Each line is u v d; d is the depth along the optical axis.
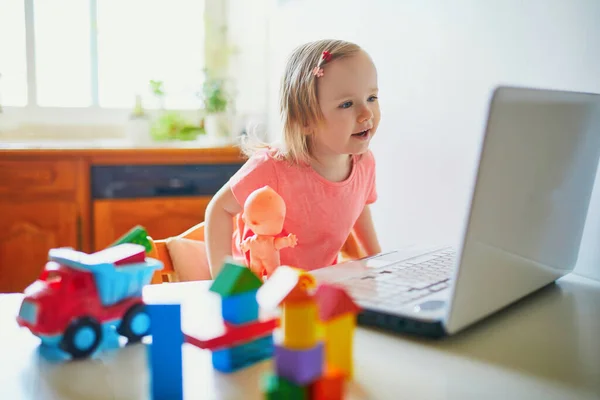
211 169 2.16
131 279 0.57
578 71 0.91
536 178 0.66
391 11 1.36
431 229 1.27
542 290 0.82
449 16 1.17
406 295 0.67
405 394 0.48
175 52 2.53
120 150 2.05
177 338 0.45
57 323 0.53
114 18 2.45
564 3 0.92
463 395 0.48
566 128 0.70
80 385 0.48
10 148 1.98
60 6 2.39
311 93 1.04
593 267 0.92
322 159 1.14
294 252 1.14
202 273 1.16
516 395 0.48
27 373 0.51
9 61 2.38
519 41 1.01
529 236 0.69
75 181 2.04
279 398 0.38
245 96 2.42
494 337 0.62
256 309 0.53
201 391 0.48
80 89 2.47
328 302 0.49
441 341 0.60
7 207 2.01
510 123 0.57
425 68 1.25
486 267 0.60
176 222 2.15
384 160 1.44
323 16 1.70
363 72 1.03
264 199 0.94
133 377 0.50
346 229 1.19
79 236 2.07
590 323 0.67
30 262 2.04
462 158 1.16
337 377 0.39
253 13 2.28
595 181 0.90
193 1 2.52
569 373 0.53
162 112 2.48
